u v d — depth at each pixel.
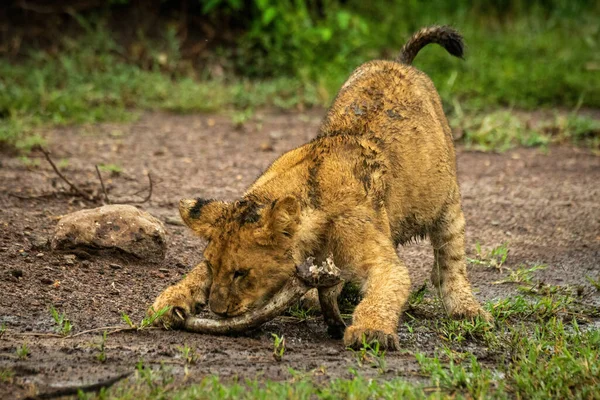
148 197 13.45
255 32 25.48
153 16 25.48
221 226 8.34
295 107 22.83
